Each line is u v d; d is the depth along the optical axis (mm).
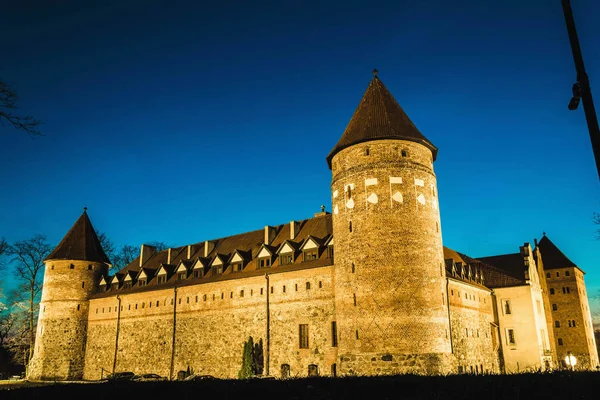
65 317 67938
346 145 44094
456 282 52312
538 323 62562
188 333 57031
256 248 58219
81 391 17109
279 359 48344
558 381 16125
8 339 75875
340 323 41750
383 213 41062
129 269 74688
